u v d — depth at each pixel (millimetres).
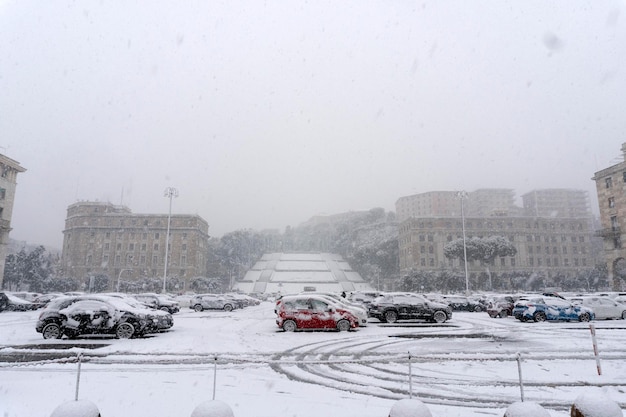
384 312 24531
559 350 13203
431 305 24703
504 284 96500
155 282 99938
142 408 7426
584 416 4957
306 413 7191
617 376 9883
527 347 14328
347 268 148500
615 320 25031
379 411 7320
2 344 15516
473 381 9547
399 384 9352
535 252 109625
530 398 8125
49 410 7211
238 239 140125
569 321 24250
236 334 18891
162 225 111375
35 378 9641
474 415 7109
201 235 118438
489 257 86375
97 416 5199
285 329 20047
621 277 64125
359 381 9656
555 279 95000
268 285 119875
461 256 87188
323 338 17500
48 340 16453
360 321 22141
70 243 110500
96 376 9898
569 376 9953
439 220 111438
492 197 162250
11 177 62625
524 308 24812
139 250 109875
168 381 9477
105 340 16625
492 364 11500
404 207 175125
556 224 112000
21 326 22078
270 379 9859
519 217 111562
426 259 109312
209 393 8484
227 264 133000
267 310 40438
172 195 64125
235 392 8594
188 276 108688
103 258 108625
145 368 10820
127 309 17281
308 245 199250
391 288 117625
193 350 14000
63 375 10000
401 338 17344
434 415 7086
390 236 131625
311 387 9086
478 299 38250
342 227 177500
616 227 64938
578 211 158125
